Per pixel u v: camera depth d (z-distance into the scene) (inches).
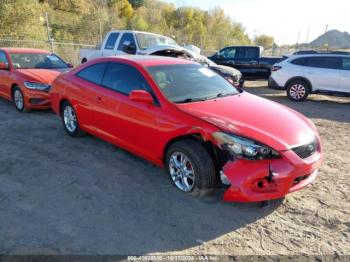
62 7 1363.2
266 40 2265.0
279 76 453.7
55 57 363.6
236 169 135.5
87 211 141.5
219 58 623.8
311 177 150.3
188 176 153.3
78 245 119.3
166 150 163.5
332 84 422.6
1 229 127.7
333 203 152.3
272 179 133.7
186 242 122.7
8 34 760.3
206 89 184.9
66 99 230.8
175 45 460.1
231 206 147.2
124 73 191.2
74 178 172.6
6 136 240.7
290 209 146.3
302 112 370.0
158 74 180.9
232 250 119.0
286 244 122.8
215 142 139.5
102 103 196.2
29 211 140.7
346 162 206.8
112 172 180.2
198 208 145.1
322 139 259.4
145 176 175.6
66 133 248.2
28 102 301.9
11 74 320.5
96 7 1600.6
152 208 144.6
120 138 189.2
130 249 118.0
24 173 177.9
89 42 880.3
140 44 440.8
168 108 160.7
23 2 798.5
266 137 137.9
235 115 154.3
